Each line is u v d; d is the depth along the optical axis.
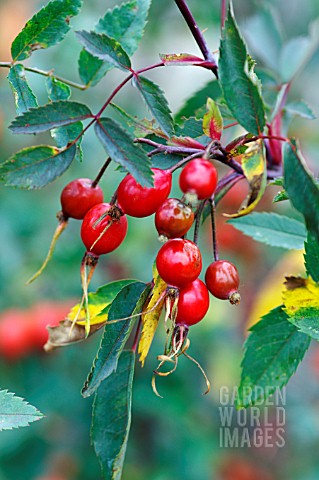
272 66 0.70
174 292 0.51
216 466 0.90
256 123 0.49
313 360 1.02
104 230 0.51
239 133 0.65
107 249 0.51
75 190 0.53
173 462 0.86
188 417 0.86
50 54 0.89
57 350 0.85
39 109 0.50
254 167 0.49
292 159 0.48
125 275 0.89
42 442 0.85
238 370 0.92
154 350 0.84
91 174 0.93
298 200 0.48
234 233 0.94
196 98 0.61
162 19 1.02
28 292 0.88
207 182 0.49
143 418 0.86
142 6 0.55
